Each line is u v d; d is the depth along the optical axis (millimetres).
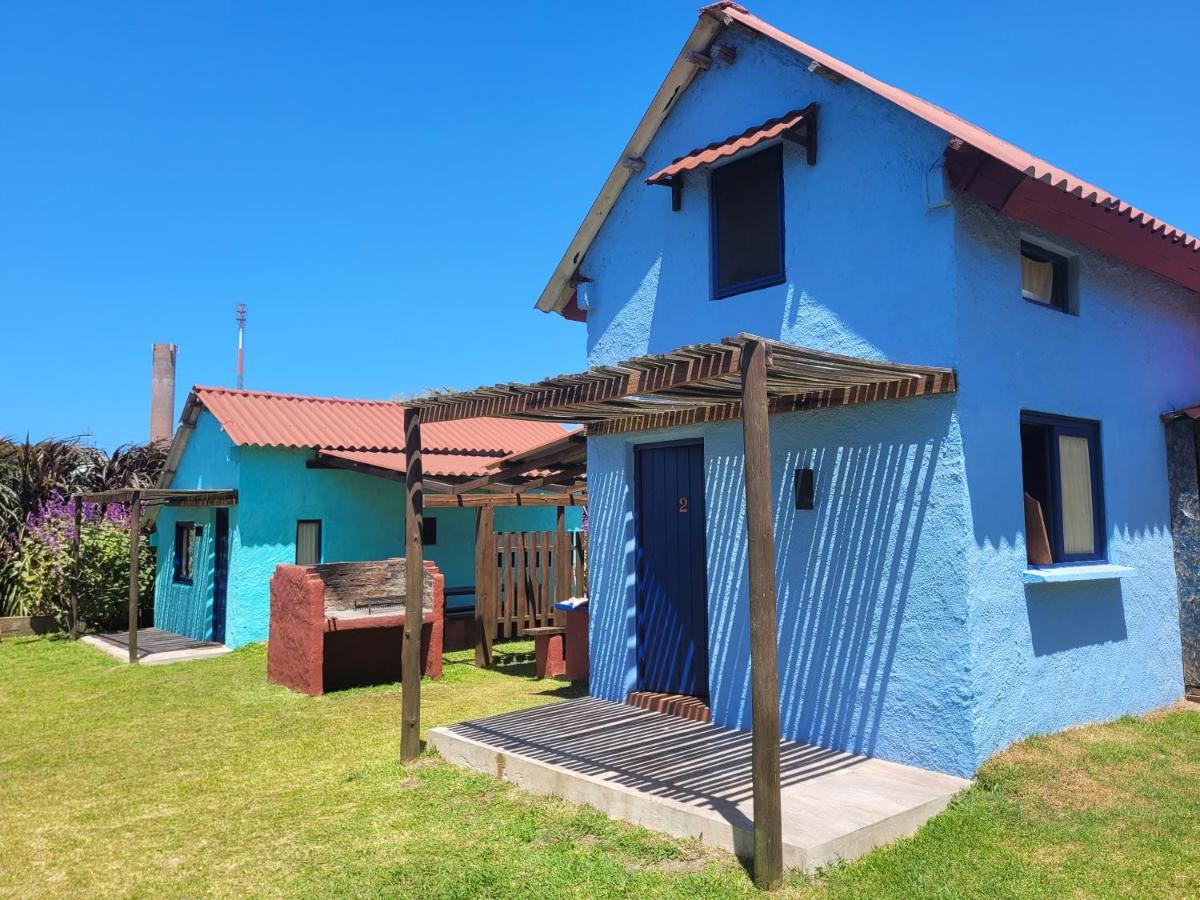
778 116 7426
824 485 6797
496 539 12984
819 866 4676
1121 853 4773
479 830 5695
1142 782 5707
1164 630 7871
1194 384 8773
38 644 15523
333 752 7832
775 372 5668
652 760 6383
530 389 6141
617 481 8773
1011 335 6543
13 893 5094
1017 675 6234
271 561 14539
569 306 9609
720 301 7801
